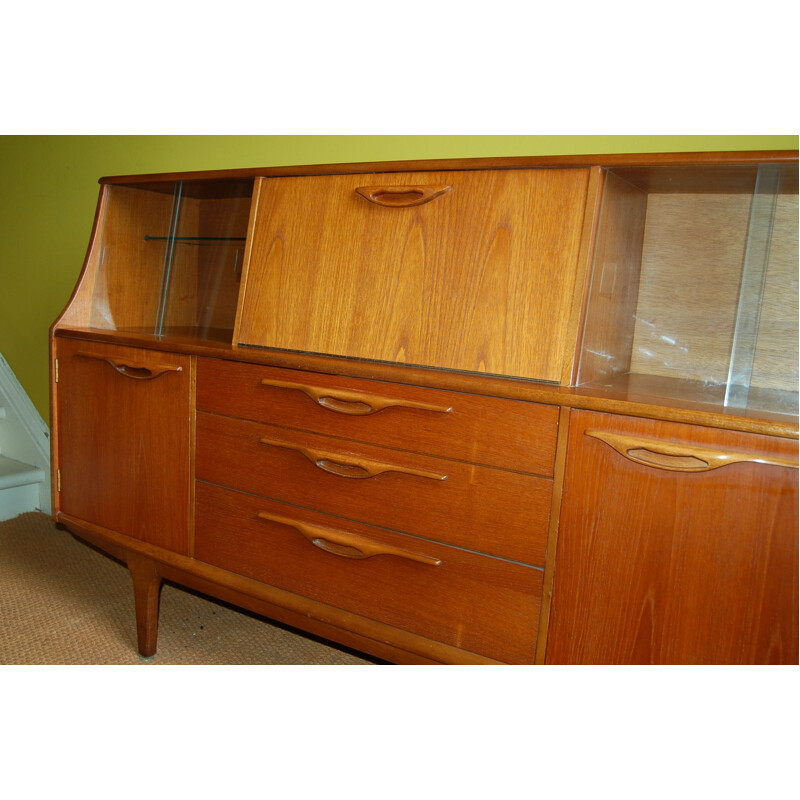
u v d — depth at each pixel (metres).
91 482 1.61
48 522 2.44
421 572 1.16
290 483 1.29
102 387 1.55
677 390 1.14
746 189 1.19
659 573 0.98
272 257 1.36
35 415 2.50
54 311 2.42
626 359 1.32
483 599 1.11
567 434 1.02
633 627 1.00
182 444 1.43
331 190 1.31
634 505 0.98
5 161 2.49
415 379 1.13
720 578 0.94
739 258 1.25
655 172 1.10
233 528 1.38
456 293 1.17
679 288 1.30
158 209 1.64
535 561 1.06
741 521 0.92
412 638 1.18
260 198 1.39
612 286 1.20
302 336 1.31
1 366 2.57
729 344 1.26
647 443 0.95
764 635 0.92
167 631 1.78
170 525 1.47
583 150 1.51
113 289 1.71
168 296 1.65
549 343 1.09
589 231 1.07
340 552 1.23
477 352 1.14
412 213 1.22
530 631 1.08
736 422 0.91
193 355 1.39
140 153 2.14
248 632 1.80
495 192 1.14
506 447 1.06
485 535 1.10
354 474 1.20
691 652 0.97
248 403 1.33
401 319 1.21
